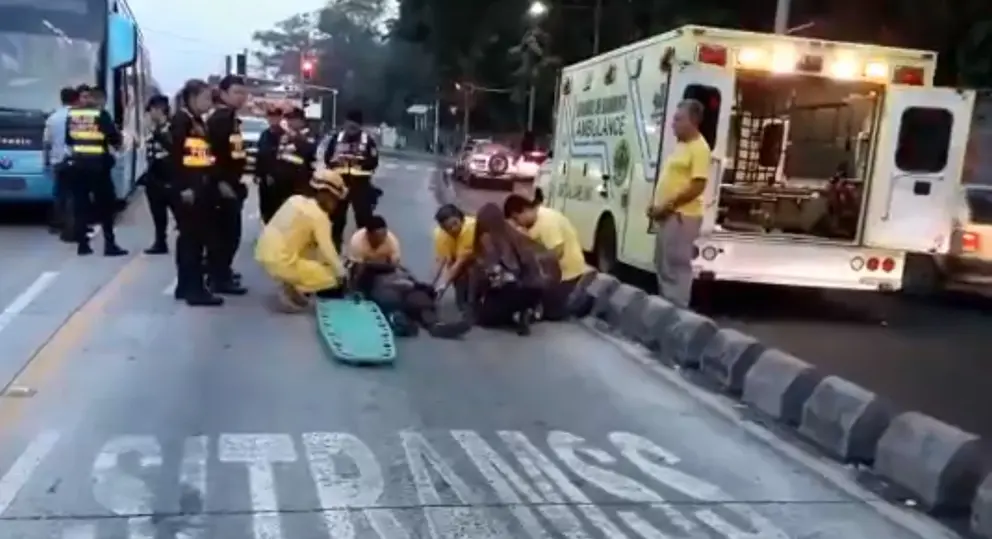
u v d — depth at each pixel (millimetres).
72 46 14727
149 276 10867
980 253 12633
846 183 10922
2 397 6527
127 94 17547
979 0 21188
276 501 5031
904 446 5645
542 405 6902
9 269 11078
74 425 6027
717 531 4918
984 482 5070
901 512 5309
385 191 27219
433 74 63469
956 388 8453
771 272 10586
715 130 10117
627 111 11539
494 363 7980
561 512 5066
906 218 10586
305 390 6934
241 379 7117
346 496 5133
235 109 9727
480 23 50094
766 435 6484
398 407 6668
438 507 5051
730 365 7406
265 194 11656
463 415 6570
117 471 5332
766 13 27547
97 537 4551
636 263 11039
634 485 5484
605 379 7680
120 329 8430
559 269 9625
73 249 12617
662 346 8484
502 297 9070
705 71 9984
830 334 10594
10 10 14523
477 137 55938
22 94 14469
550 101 48344
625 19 37219
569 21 43469
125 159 17125
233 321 8883
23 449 5609
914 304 13156
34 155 14273
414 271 12148
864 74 10406
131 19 18516
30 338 8062
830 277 10711
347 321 8359
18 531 4578
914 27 22375
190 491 5109
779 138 12273
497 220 9227
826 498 5438
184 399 6605
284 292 9422
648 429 6488
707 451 6113
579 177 13531
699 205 9383
